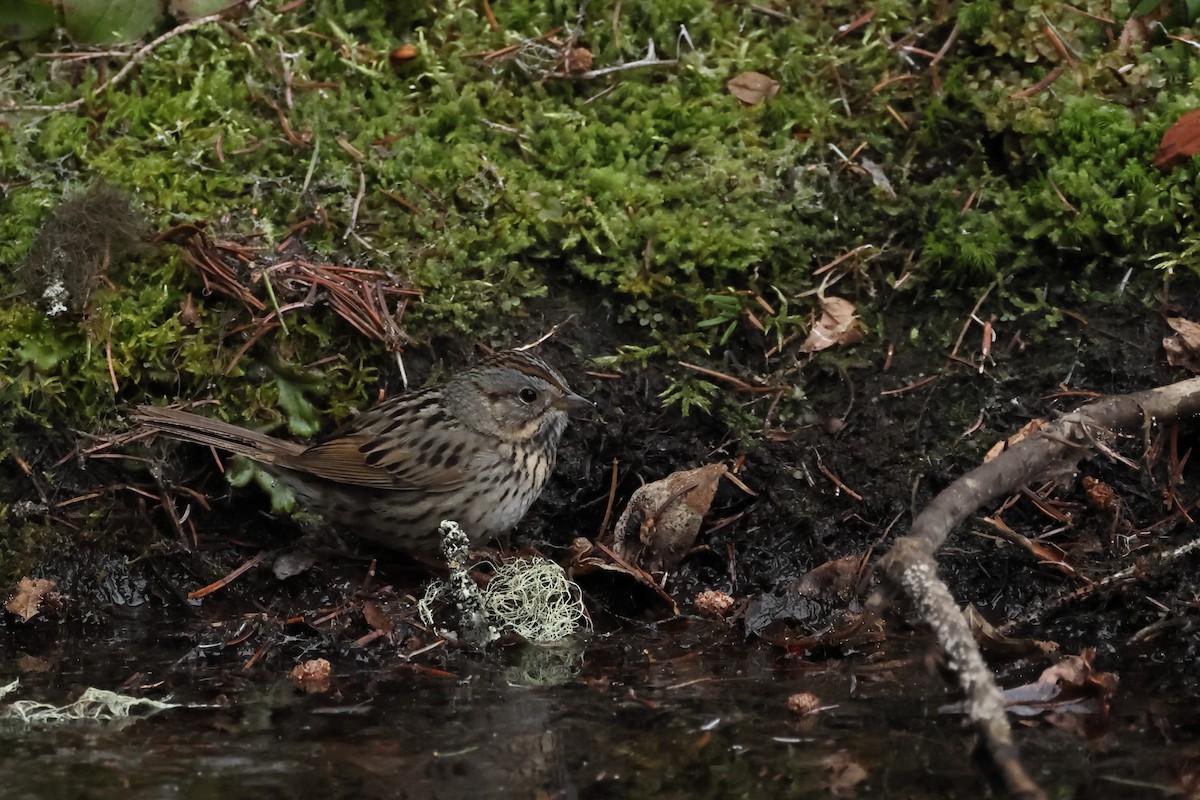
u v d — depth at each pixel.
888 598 8.70
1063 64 12.35
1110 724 8.44
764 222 11.73
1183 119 11.49
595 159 12.16
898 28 12.92
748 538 10.97
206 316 11.14
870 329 11.51
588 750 8.09
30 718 8.61
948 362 11.35
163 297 11.08
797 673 9.30
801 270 11.68
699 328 11.48
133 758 7.97
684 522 10.75
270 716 8.63
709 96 12.52
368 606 10.22
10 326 10.90
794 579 10.78
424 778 7.73
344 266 11.43
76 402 10.95
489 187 11.84
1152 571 10.14
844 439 11.19
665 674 9.35
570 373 11.36
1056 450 9.63
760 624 10.14
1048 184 11.64
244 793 7.51
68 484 10.90
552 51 12.68
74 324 10.98
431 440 10.49
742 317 11.49
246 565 10.71
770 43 12.95
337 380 11.22
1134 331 11.23
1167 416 10.09
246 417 11.06
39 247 11.00
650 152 12.23
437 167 11.98
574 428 11.30
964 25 12.62
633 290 11.41
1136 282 11.32
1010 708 8.73
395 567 10.97
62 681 9.30
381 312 11.20
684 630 10.25
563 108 12.44
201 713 8.71
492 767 7.85
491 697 8.94
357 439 10.54
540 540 11.24
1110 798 7.43
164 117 12.16
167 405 11.02
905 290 11.55
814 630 10.04
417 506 10.59
